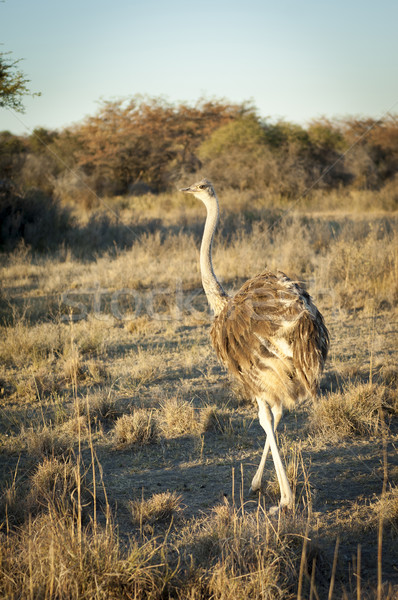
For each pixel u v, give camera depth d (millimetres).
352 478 9414
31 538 7234
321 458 10219
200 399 13156
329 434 11102
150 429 11141
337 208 53812
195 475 9781
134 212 42906
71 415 12305
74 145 79250
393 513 8031
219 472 9859
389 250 23766
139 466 10203
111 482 9586
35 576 6383
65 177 57094
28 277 27062
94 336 17312
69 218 37562
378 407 11734
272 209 41156
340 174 66125
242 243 29188
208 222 10406
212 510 8586
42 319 20281
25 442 11047
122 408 12602
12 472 9977
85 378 14758
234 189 59094
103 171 74688
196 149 79750
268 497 8898
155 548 7215
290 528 7523
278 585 6641
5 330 18281
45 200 36875
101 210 45500
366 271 22781
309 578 6781
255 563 6973
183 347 17188
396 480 9242
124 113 80000
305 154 67000
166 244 30531
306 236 29828
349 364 14812
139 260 28031
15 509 8484
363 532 7852
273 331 8250
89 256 31578
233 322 8867
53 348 16859
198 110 88812
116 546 6930
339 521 8117
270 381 8430
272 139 70312
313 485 9242
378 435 11078
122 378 14625
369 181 66875
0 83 30234
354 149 69812
